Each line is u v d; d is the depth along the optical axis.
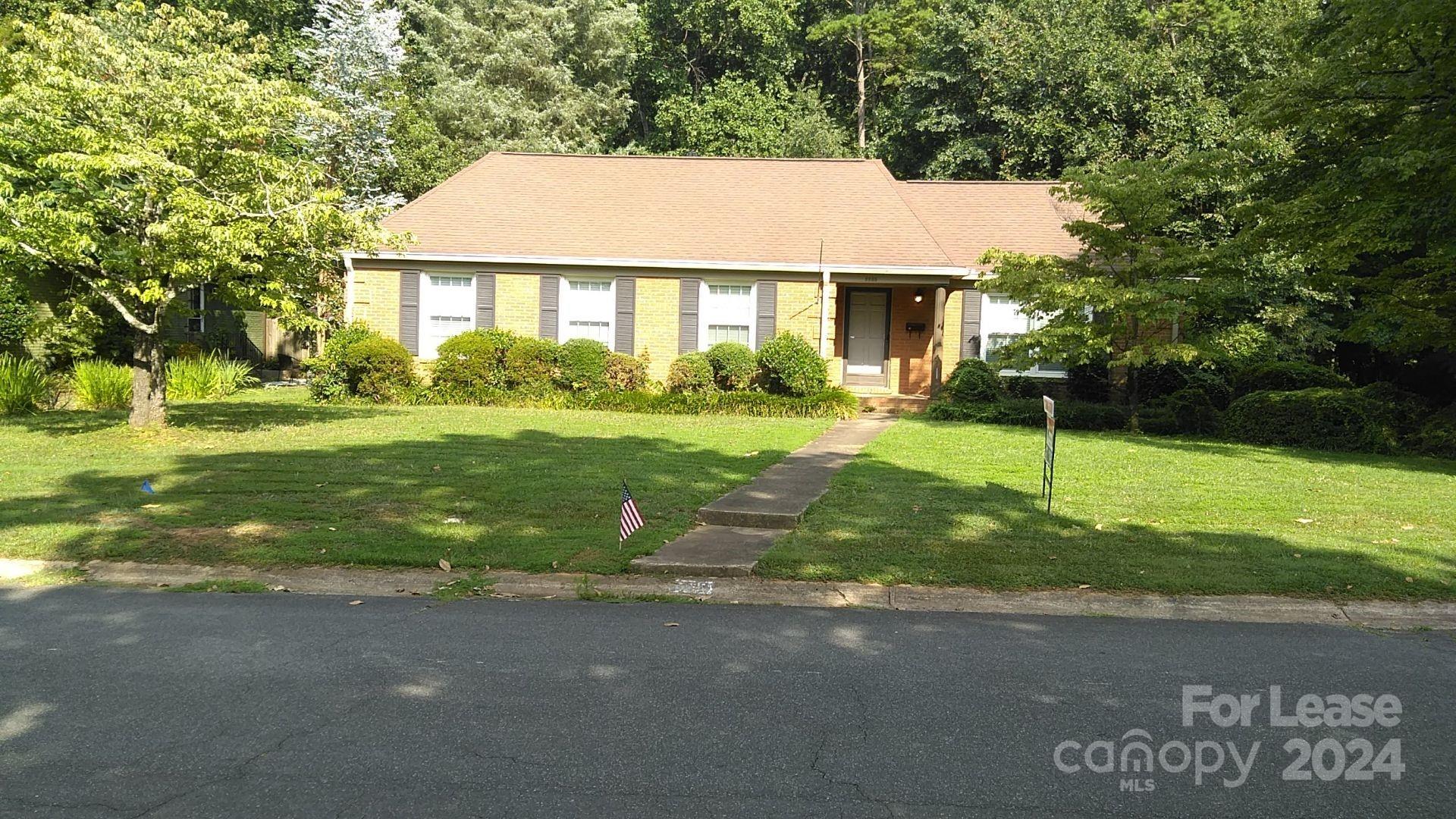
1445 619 6.49
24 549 7.71
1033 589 7.02
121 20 22.50
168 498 9.62
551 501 9.66
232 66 14.28
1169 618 6.54
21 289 20.64
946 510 9.44
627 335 21.78
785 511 9.16
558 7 38.59
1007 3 33.75
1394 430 15.42
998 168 33.28
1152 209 16.67
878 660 5.54
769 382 20.42
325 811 3.67
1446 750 4.36
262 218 13.48
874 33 41.91
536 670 5.32
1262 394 16.14
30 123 12.82
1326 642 5.98
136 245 13.14
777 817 3.65
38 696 4.87
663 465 12.03
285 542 7.93
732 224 22.48
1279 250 18.58
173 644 5.74
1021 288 17.81
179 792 3.83
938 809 3.73
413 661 5.44
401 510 9.20
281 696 4.89
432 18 38.12
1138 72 26.91
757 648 5.73
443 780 3.94
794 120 39.91
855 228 22.19
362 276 21.97
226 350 26.89
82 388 18.86
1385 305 16.41
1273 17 25.38
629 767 4.07
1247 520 9.06
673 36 44.78
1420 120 14.12
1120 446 14.70
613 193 23.61
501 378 20.55
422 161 33.41
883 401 21.03
